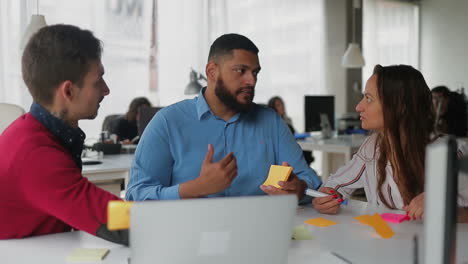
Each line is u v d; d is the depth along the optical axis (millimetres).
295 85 6512
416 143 1579
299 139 4785
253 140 1646
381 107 1615
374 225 1281
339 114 6770
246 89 1510
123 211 791
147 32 5168
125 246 1137
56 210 1057
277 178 1441
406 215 1412
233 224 771
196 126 1587
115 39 4957
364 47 7180
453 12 7695
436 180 649
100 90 1168
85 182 1091
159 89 5312
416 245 838
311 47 6602
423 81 1602
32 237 1197
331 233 1267
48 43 1092
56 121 1135
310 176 1681
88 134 4848
